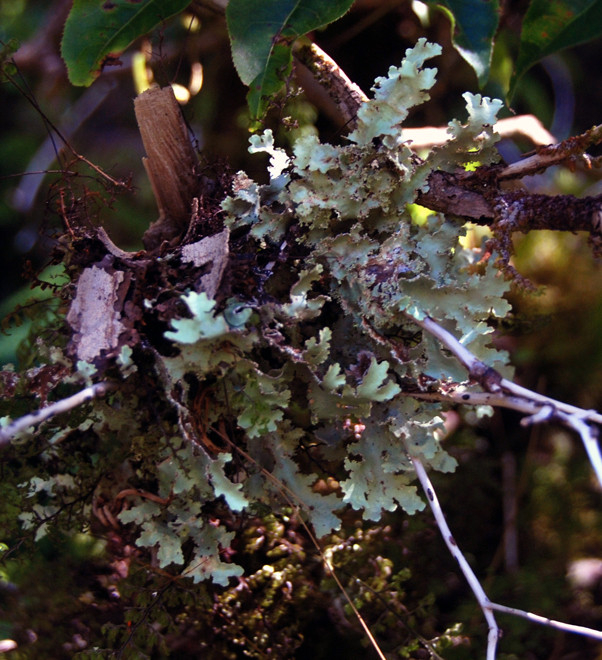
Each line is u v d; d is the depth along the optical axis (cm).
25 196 153
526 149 105
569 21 87
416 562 91
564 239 106
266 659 85
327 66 85
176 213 84
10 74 84
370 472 80
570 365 104
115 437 84
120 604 87
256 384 78
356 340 81
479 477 96
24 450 83
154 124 82
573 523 97
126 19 84
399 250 80
